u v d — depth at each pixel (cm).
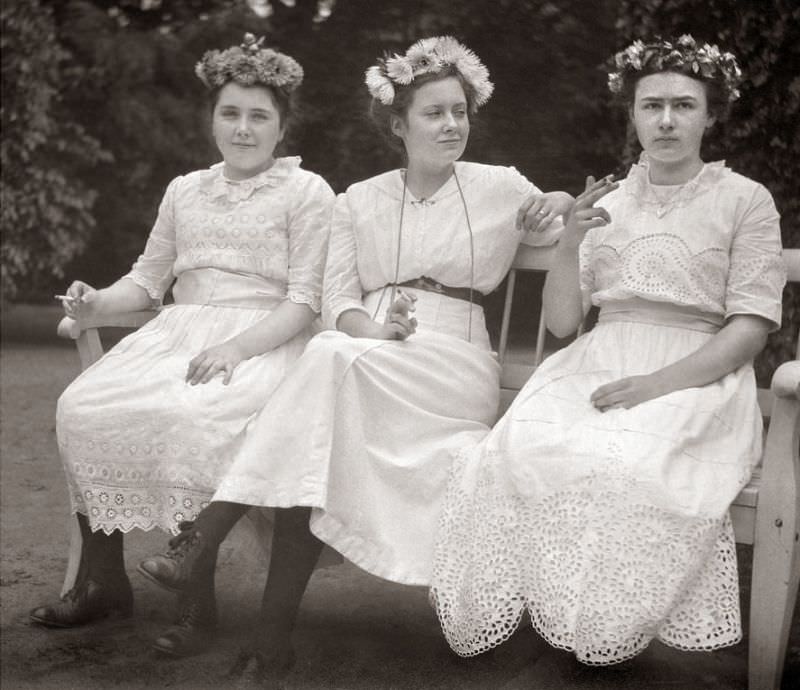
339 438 267
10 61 876
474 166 313
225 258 322
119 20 1092
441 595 260
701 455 256
